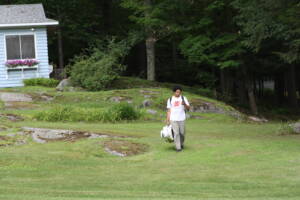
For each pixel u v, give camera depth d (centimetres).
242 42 4306
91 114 3422
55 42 7231
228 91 5875
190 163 2023
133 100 4153
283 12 3944
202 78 5778
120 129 2969
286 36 4047
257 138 2756
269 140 2612
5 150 2189
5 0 6606
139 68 7506
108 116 3428
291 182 1662
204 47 4875
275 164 1955
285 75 6862
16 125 2902
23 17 5078
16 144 2364
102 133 2677
